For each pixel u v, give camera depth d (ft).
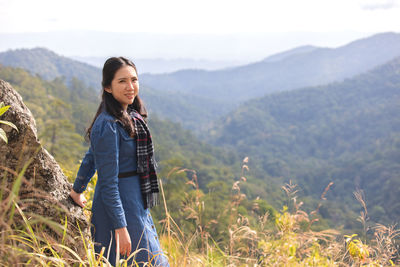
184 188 94.89
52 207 4.79
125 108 5.59
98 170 5.01
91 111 253.03
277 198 183.01
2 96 4.65
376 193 318.65
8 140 4.58
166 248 6.30
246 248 7.26
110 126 5.02
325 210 191.01
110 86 5.32
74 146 134.21
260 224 7.74
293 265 7.60
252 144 600.80
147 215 5.70
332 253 7.61
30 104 210.38
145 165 5.48
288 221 7.71
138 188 5.48
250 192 180.34
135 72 5.51
